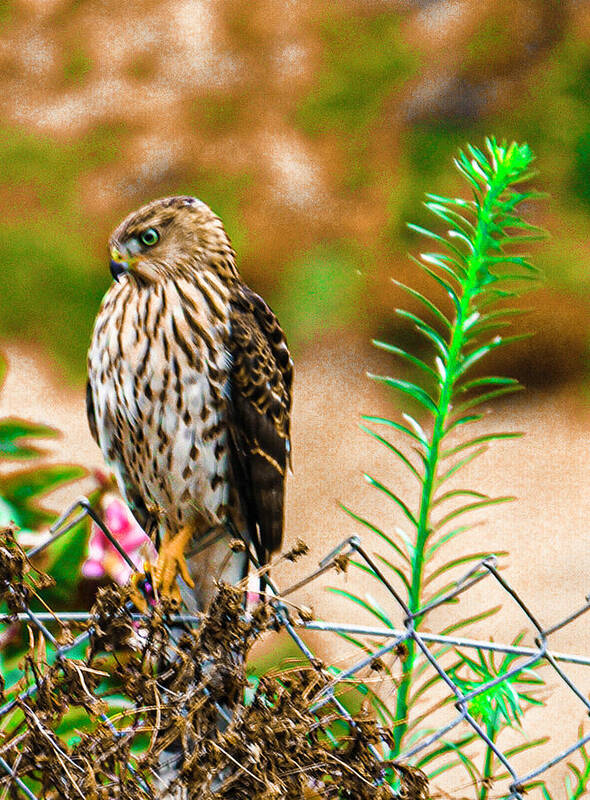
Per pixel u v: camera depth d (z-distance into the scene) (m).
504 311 4.57
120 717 3.39
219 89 19.73
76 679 3.27
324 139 19.25
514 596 3.62
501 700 4.06
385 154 19.25
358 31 21.14
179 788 3.27
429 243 17.45
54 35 20.47
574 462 13.23
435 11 21.31
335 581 10.32
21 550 3.28
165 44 20.61
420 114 20.05
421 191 18.45
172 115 19.53
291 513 11.97
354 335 16.17
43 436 6.12
